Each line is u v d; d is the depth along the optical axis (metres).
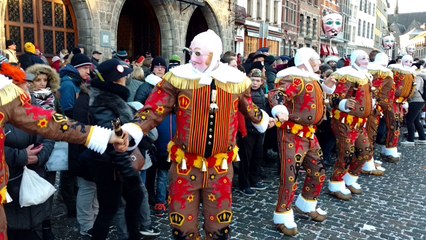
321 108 3.79
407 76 6.54
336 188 4.95
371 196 5.07
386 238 3.84
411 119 8.23
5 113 1.90
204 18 16.58
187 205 2.72
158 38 14.08
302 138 3.85
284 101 3.61
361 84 4.62
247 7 20.00
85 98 3.28
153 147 3.86
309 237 3.83
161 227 3.95
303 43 29.12
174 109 2.75
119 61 2.92
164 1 13.20
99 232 2.98
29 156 2.81
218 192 2.71
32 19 9.66
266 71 6.83
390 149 6.87
